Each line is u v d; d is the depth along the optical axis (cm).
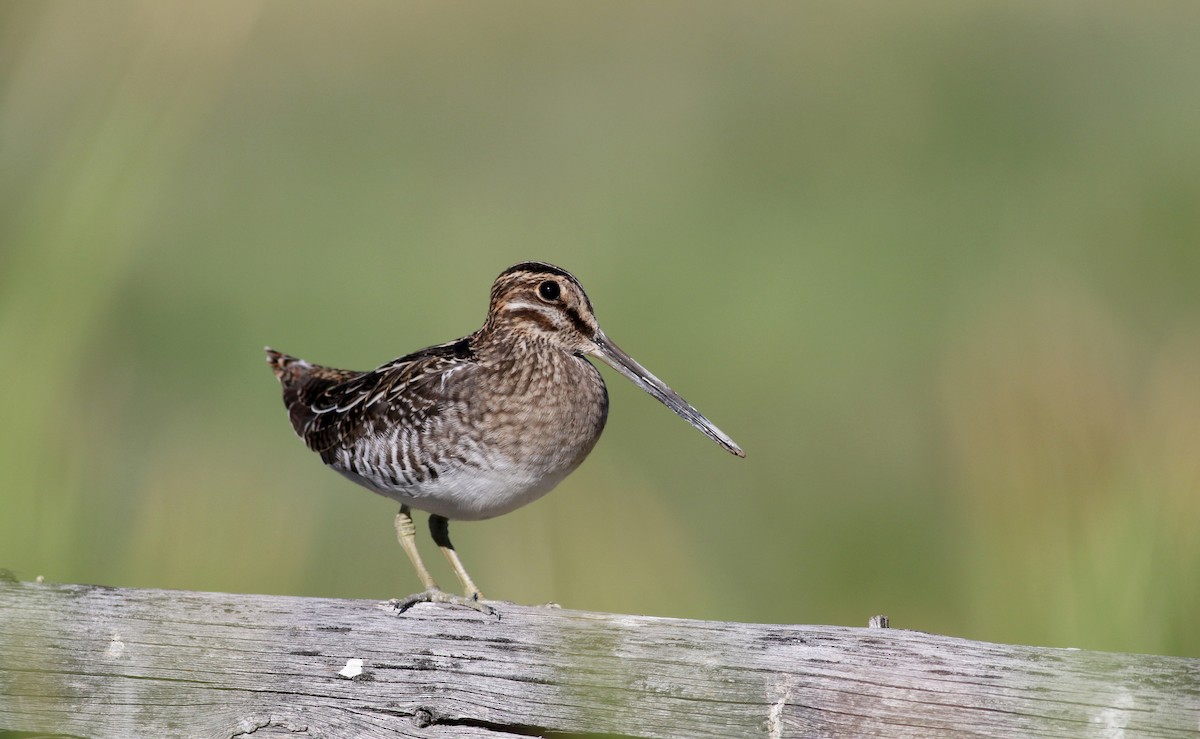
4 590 673
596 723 626
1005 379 1056
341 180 1983
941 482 1352
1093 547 941
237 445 1383
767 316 1680
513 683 635
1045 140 2078
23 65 973
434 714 640
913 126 2123
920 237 1833
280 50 2305
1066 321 1323
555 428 879
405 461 872
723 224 1883
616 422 1491
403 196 1925
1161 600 910
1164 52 2325
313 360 1591
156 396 1480
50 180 880
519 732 636
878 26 2461
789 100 2192
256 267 1766
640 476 1205
